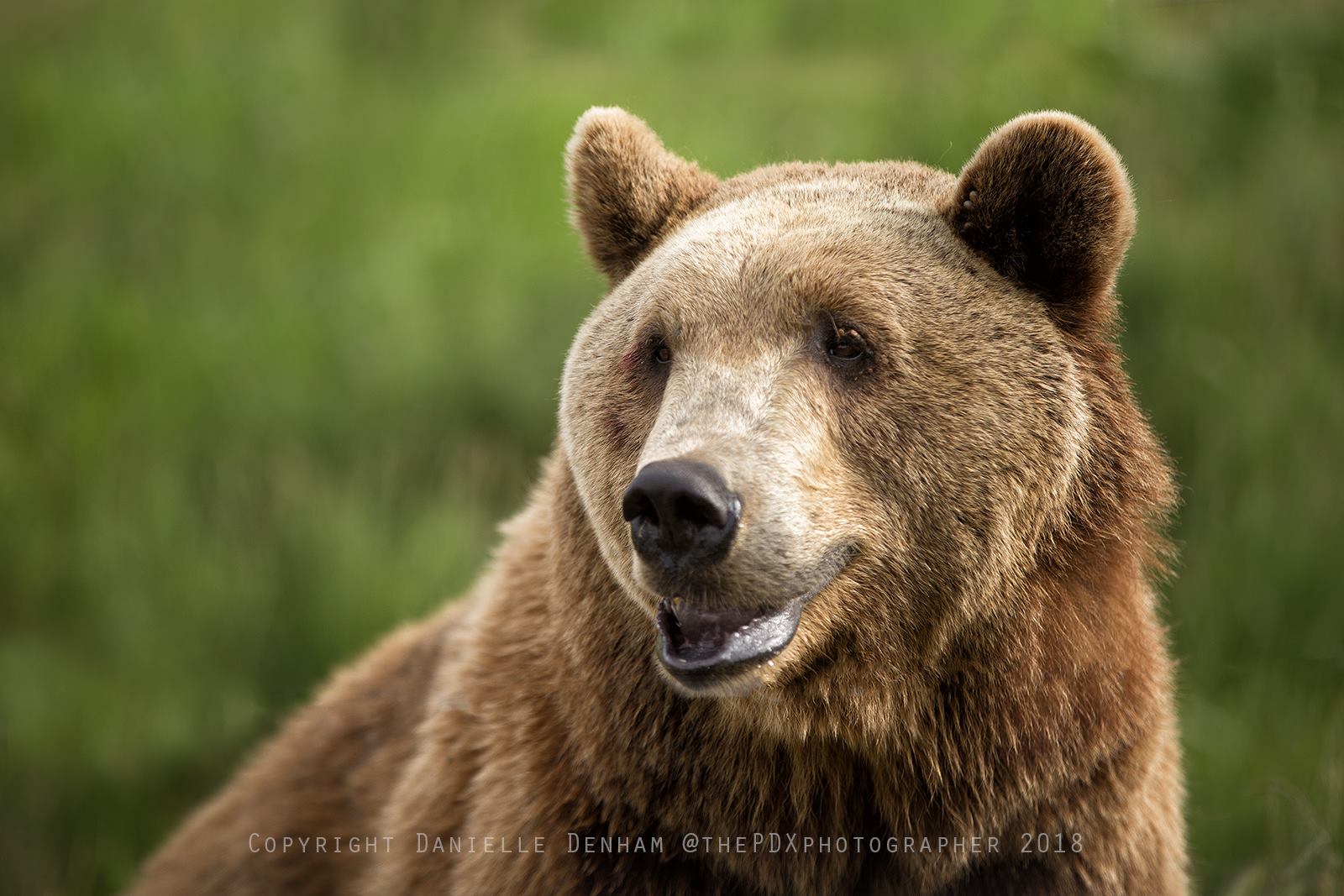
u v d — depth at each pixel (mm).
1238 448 11992
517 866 6484
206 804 9320
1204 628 10695
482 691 7004
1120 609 6270
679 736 6293
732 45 23875
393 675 8086
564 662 6523
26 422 15078
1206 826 9180
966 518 5961
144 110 22047
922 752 6238
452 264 17500
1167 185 15359
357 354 15430
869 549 5969
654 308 6164
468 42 25094
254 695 11469
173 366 15562
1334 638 10492
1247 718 9992
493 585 7371
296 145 21234
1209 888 8922
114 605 12508
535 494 7637
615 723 6352
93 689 11938
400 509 12977
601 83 22562
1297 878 8094
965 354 5949
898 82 18344
